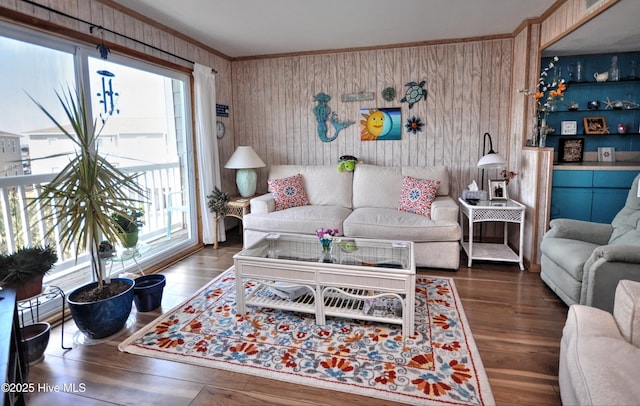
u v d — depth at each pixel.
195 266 3.45
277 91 4.52
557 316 2.37
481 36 3.85
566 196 3.19
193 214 3.99
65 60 2.56
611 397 1.04
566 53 3.64
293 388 1.71
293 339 2.12
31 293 2.01
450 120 4.07
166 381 1.78
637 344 1.35
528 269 3.24
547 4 2.99
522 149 3.49
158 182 4.18
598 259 2.04
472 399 1.61
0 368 1.08
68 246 2.11
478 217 3.28
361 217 3.37
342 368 1.85
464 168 4.11
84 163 2.01
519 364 1.86
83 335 2.22
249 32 3.61
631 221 2.39
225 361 1.92
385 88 4.17
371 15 3.18
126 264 3.20
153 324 2.32
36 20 2.24
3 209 2.43
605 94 3.74
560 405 1.57
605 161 3.80
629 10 2.37
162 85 3.94
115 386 1.75
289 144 4.58
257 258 2.33
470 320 2.33
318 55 4.32
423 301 2.59
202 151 3.88
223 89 4.46
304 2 2.87
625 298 1.42
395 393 1.66
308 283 2.24
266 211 3.68
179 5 2.90
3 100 2.27
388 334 2.16
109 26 2.79
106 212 2.13
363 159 4.37
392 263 2.30
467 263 3.43
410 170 3.89
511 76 3.86
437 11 3.11
